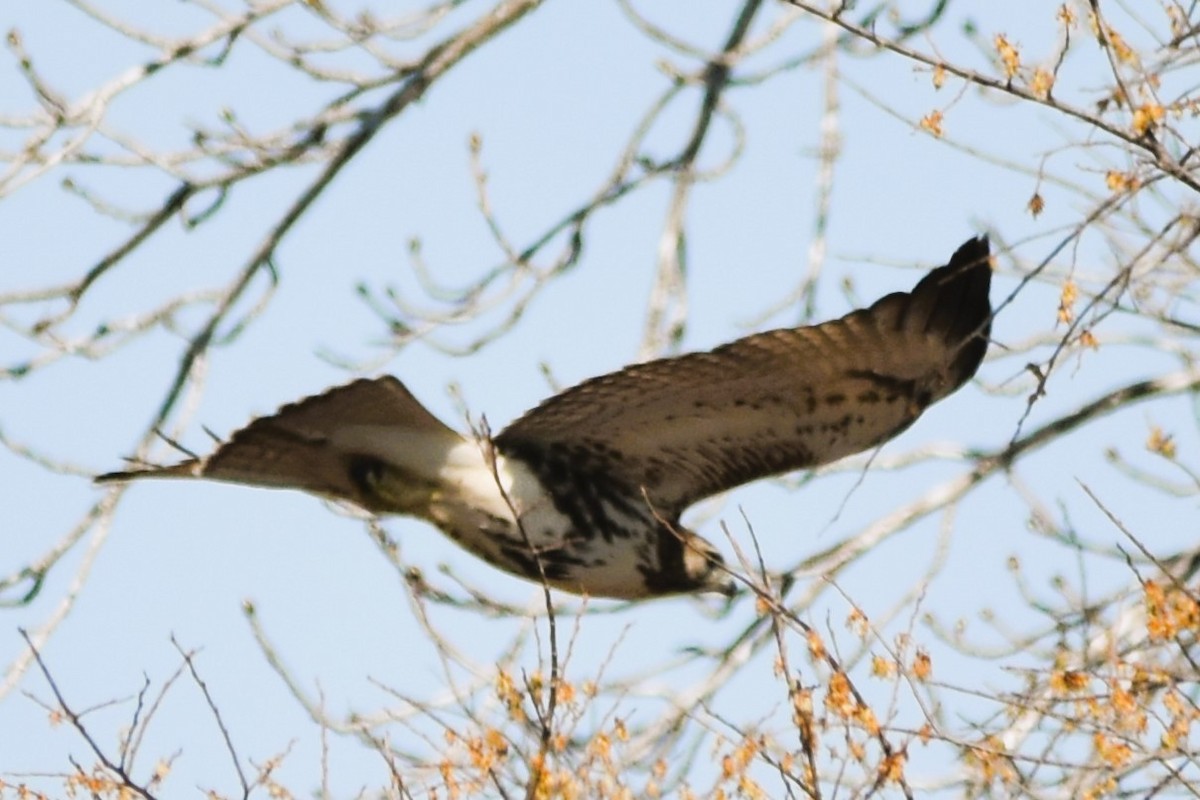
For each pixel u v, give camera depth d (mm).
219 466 11352
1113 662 10641
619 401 11844
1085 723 10453
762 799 9953
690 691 13125
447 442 11625
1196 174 10414
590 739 10922
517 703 9898
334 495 11664
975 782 11133
